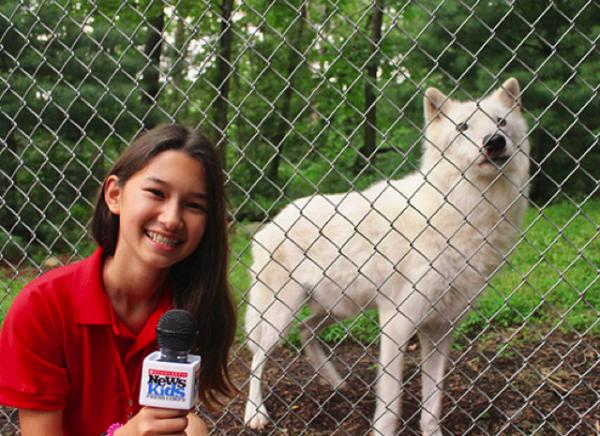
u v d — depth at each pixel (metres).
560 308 5.19
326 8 9.93
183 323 1.40
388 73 10.02
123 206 1.68
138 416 1.42
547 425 3.32
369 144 11.66
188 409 1.38
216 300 1.93
